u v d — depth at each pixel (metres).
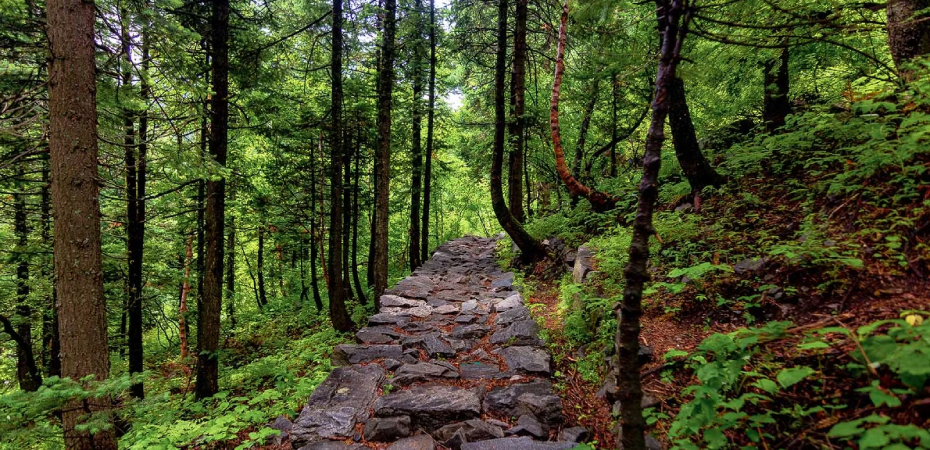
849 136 4.96
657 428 3.08
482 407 4.08
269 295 25.42
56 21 4.50
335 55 8.73
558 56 7.48
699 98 10.62
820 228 4.14
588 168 14.03
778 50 7.25
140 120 8.32
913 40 4.63
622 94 12.40
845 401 2.32
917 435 1.54
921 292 2.90
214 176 6.48
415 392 4.36
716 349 2.53
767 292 3.85
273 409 4.88
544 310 6.83
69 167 4.52
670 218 6.33
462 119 18.84
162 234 11.97
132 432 5.74
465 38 13.61
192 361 11.78
